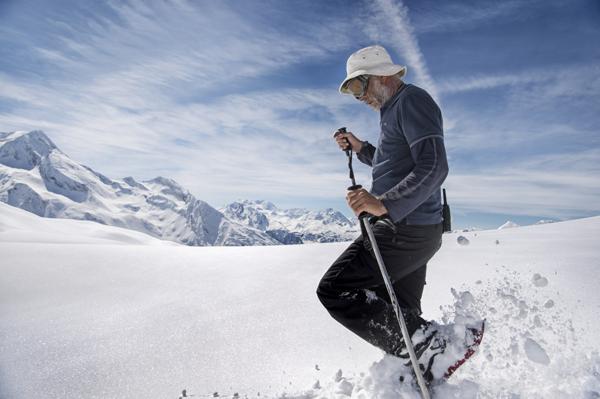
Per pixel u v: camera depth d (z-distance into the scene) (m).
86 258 5.74
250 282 4.41
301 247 7.16
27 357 2.54
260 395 2.10
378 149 2.11
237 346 2.71
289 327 3.03
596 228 7.44
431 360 1.81
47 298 3.86
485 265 4.50
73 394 2.11
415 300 2.07
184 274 4.84
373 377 1.88
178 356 2.56
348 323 1.92
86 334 2.92
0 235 23.84
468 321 1.85
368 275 1.92
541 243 5.80
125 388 2.18
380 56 2.08
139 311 3.46
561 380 1.88
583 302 2.90
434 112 1.87
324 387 2.13
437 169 1.77
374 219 1.99
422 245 1.96
